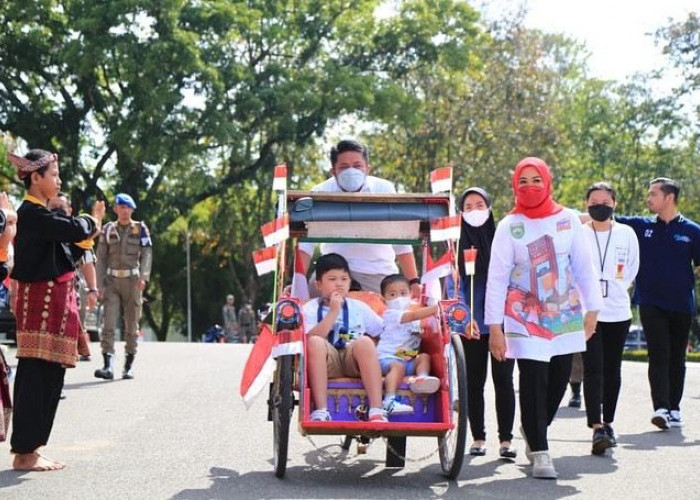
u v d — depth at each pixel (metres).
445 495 7.07
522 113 42.00
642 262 10.54
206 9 37.22
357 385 7.41
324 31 41.62
